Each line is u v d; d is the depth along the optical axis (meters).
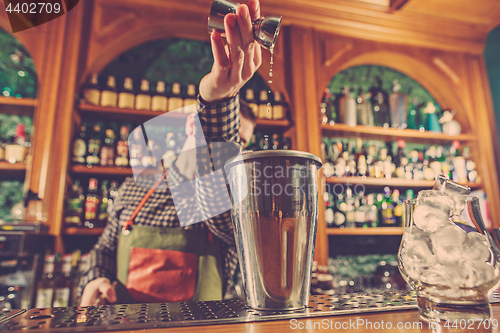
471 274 0.33
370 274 2.57
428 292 0.35
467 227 0.36
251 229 0.42
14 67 2.28
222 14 0.51
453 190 0.37
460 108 2.87
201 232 0.98
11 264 1.64
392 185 2.49
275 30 0.46
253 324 0.36
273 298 0.42
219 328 0.34
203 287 0.95
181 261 0.95
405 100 2.73
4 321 0.38
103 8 2.28
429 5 2.64
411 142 2.85
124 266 0.98
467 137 2.78
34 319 0.39
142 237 0.98
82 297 0.95
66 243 2.09
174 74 2.51
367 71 2.93
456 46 2.92
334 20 2.63
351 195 2.51
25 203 1.89
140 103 2.19
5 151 2.06
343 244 2.60
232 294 1.99
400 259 0.40
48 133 1.99
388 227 2.43
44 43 2.12
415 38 2.81
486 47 2.98
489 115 2.87
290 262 0.42
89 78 2.19
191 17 2.40
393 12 2.70
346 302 0.49
